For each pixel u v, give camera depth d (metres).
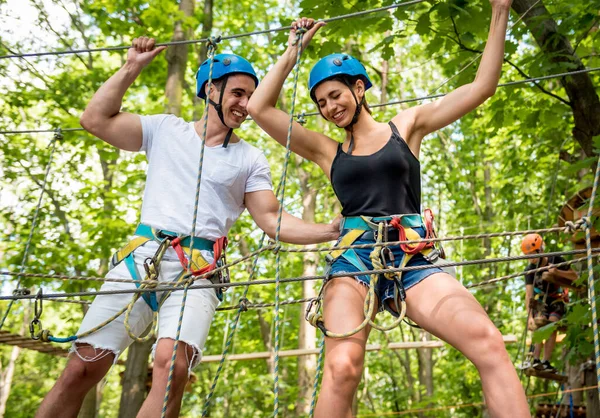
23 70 12.54
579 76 6.20
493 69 3.10
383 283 3.06
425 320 2.86
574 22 6.07
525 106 7.62
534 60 6.28
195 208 3.23
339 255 3.12
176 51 9.48
